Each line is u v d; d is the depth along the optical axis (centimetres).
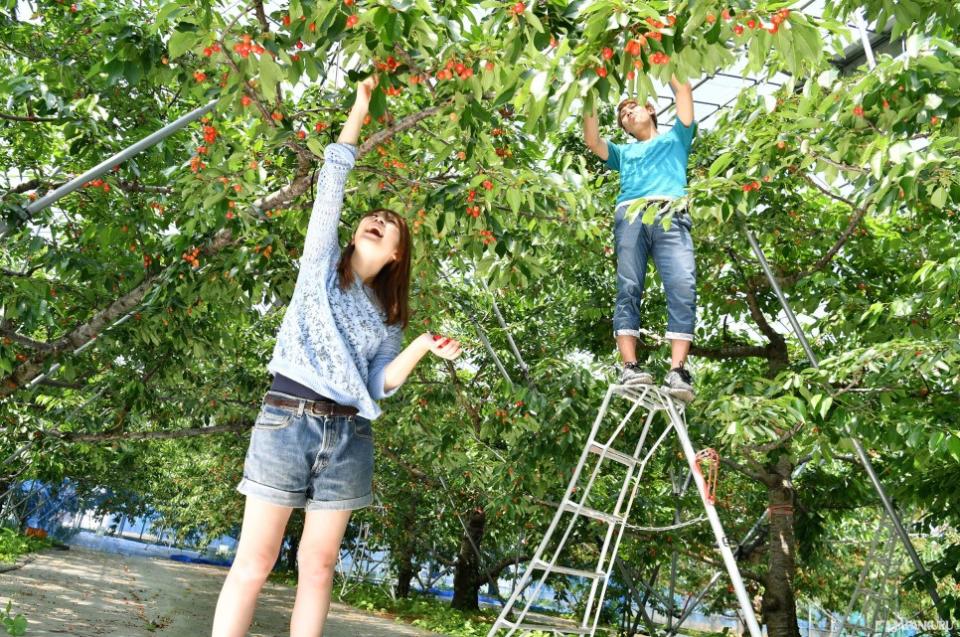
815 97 459
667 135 475
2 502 2884
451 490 1827
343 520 230
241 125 732
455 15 412
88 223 815
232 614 215
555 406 893
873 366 586
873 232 916
